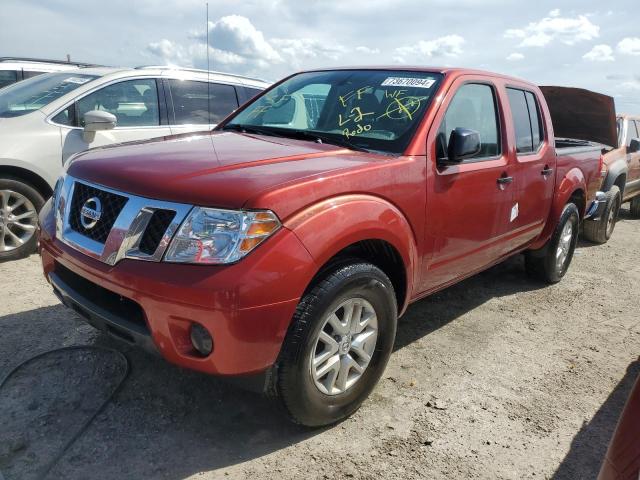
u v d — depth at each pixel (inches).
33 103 211.5
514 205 164.6
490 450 110.8
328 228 99.5
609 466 68.1
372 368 118.6
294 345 98.1
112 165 108.8
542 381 140.2
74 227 110.3
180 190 95.3
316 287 100.8
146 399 117.5
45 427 106.1
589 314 190.4
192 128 237.6
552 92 323.6
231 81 255.0
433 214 128.3
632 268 257.9
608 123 315.3
